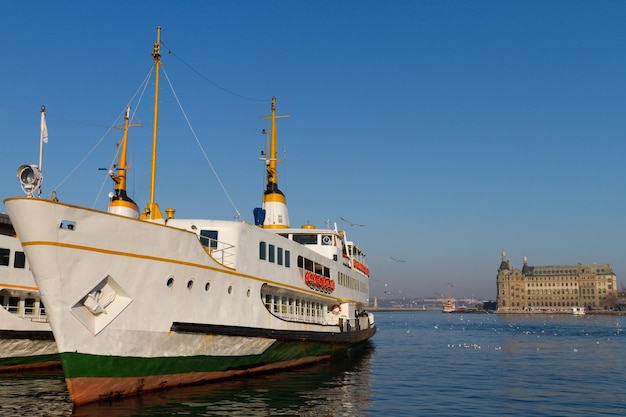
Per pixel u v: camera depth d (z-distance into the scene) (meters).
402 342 72.62
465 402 26.64
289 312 33.56
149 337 23.05
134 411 21.48
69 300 20.56
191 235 24.42
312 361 37.38
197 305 24.88
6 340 31.06
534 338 82.06
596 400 27.62
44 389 26.72
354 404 25.25
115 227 21.56
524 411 24.62
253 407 23.22
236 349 27.53
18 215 19.81
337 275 41.34
